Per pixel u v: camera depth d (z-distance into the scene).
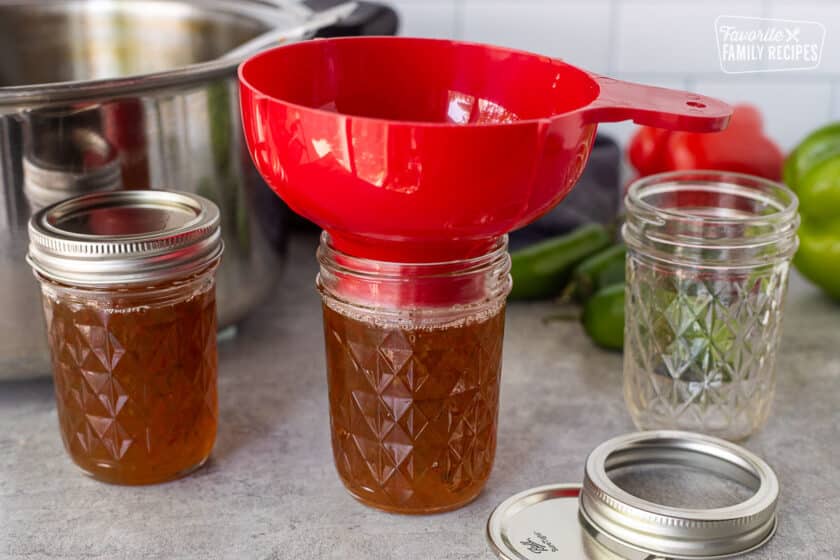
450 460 0.71
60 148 0.77
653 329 0.84
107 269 0.69
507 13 1.35
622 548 0.69
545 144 0.59
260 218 0.92
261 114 0.62
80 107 0.77
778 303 0.83
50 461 0.80
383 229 0.61
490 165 0.58
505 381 0.93
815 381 0.94
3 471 0.78
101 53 1.10
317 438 0.83
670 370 0.84
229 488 0.76
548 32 1.36
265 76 0.68
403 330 0.68
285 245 1.00
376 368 0.69
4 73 1.09
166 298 0.72
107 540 0.70
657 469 0.80
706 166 1.19
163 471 0.76
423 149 0.57
